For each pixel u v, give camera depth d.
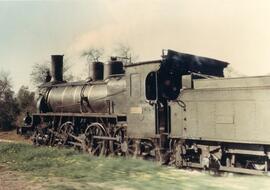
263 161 9.85
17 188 9.06
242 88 9.77
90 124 16.09
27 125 19.53
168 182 9.44
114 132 14.22
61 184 9.50
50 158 13.96
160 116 12.36
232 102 9.99
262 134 9.32
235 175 10.03
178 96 11.59
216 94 10.38
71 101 17.03
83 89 16.50
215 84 11.02
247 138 9.62
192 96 11.05
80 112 16.69
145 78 12.67
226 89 10.14
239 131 9.80
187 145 11.34
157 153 12.05
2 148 16.59
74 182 9.78
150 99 12.66
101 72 16.73
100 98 15.38
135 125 12.98
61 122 17.94
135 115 13.01
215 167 10.45
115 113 14.50
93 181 9.87
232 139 9.95
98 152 14.92
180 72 12.91
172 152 11.74
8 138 23.11
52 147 16.81
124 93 14.10
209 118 10.55
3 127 27.08
